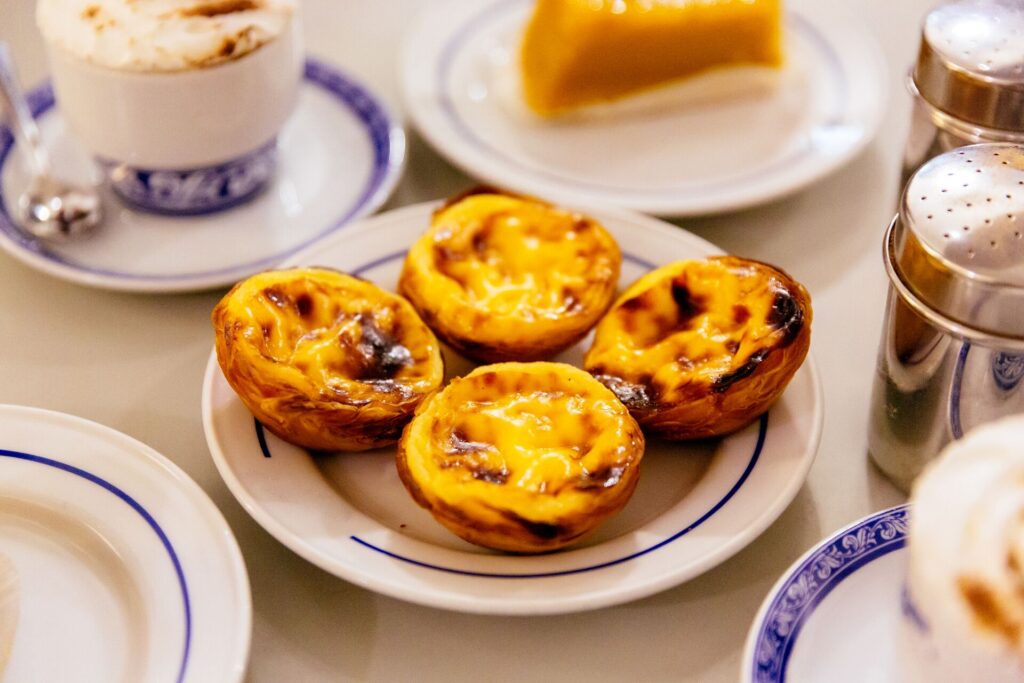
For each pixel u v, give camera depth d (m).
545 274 0.55
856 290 0.60
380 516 0.50
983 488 0.40
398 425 0.50
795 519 0.52
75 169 0.66
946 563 0.39
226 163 0.61
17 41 0.74
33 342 0.58
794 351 0.50
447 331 0.53
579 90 0.68
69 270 0.58
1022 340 0.45
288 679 0.47
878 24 0.78
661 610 0.49
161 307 0.59
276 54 0.60
